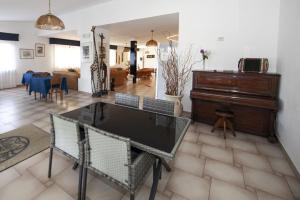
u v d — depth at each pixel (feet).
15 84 24.94
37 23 10.18
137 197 5.62
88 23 19.44
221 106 10.84
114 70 26.86
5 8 17.58
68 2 16.48
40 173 6.57
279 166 7.38
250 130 10.25
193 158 7.84
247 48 11.31
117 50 44.62
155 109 7.64
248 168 7.21
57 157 7.61
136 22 16.94
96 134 4.54
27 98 18.26
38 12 19.30
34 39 26.58
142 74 37.58
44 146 8.47
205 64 12.73
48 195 5.57
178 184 6.21
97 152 4.72
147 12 14.99
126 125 5.76
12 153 7.79
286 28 8.90
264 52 10.89
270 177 6.68
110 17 17.43
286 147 8.14
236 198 5.65
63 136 5.62
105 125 5.71
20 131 10.09
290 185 6.27
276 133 9.82
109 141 4.38
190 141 9.42
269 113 9.52
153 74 42.34
